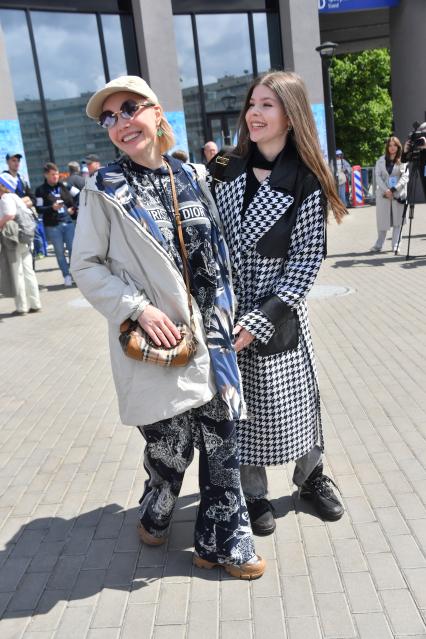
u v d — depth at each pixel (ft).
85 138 50.39
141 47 49.19
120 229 6.68
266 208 7.32
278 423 7.80
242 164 7.59
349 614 6.82
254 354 7.63
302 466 8.65
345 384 14.02
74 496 9.98
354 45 79.41
